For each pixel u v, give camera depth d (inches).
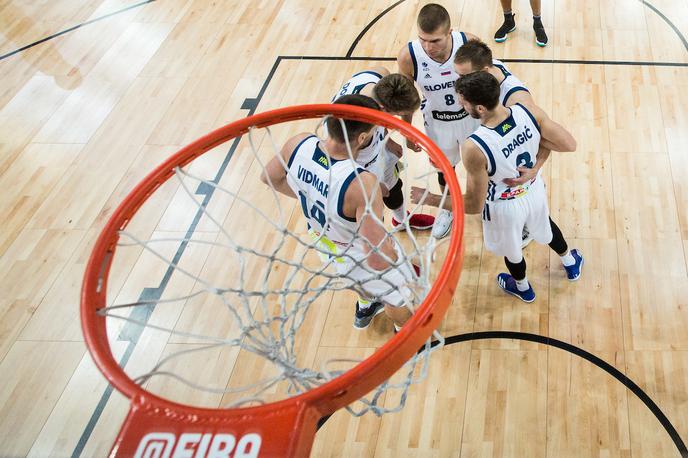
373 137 123.3
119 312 143.9
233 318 140.0
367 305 132.2
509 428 118.8
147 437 64.8
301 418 64.9
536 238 131.2
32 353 139.8
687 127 169.8
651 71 188.1
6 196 176.2
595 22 208.4
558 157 166.4
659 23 204.7
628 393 121.3
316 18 227.0
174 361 134.2
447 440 118.3
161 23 235.5
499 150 111.0
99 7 248.4
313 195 108.0
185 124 191.0
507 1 197.8
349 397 68.6
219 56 215.6
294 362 91.4
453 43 136.9
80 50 226.7
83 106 202.5
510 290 139.6
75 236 163.3
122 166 180.2
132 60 219.0
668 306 134.0
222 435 64.3
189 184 171.0
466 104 109.9
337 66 204.5
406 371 129.2
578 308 136.0
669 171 159.8
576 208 154.6
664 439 114.6
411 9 224.1
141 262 153.6
